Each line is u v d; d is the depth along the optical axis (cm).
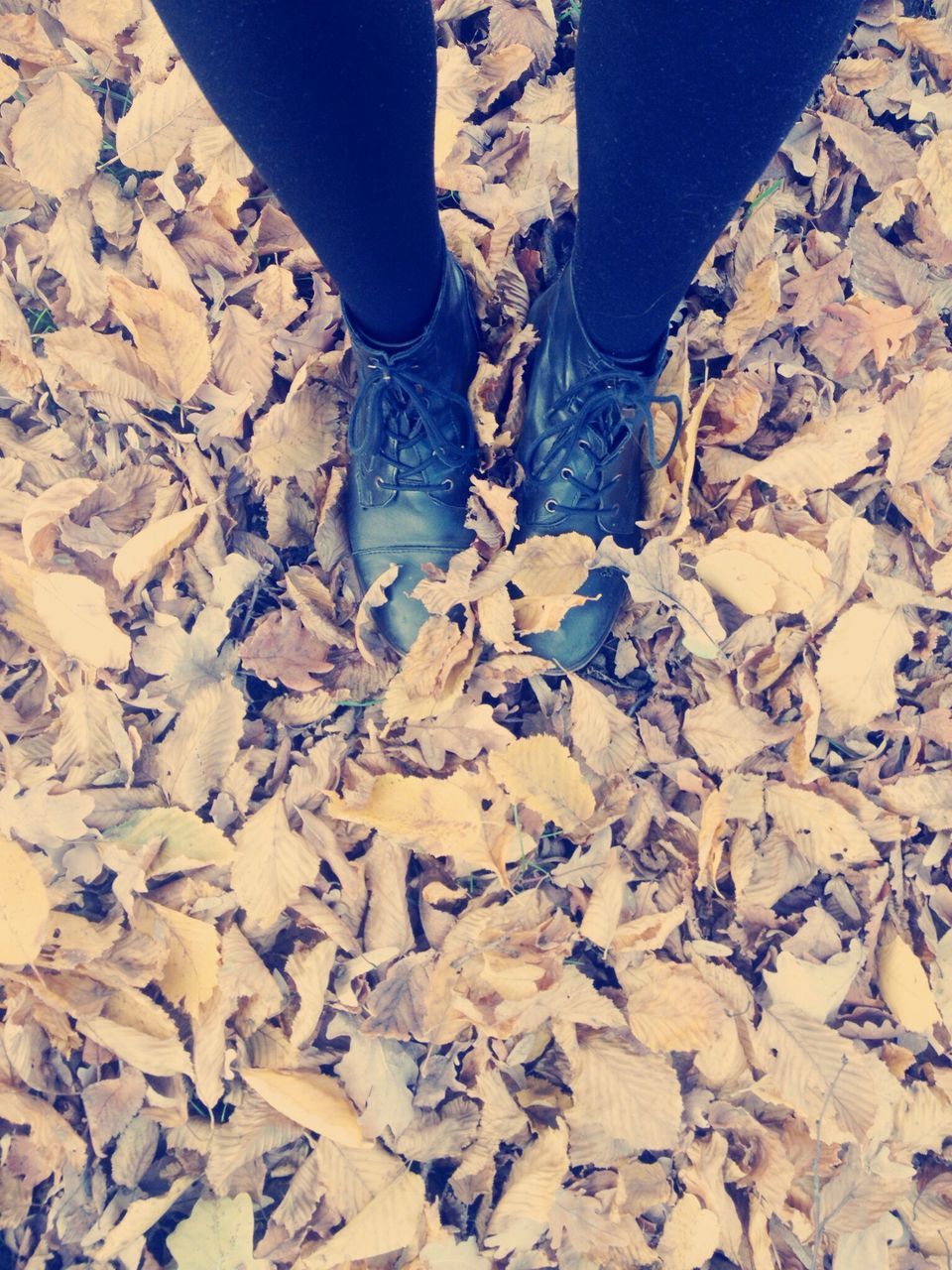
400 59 64
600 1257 106
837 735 122
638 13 59
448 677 113
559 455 109
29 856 106
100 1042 103
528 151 127
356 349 99
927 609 125
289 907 111
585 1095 106
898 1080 112
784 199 129
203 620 114
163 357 115
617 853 114
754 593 116
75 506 112
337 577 120
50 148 118
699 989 109
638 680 124
